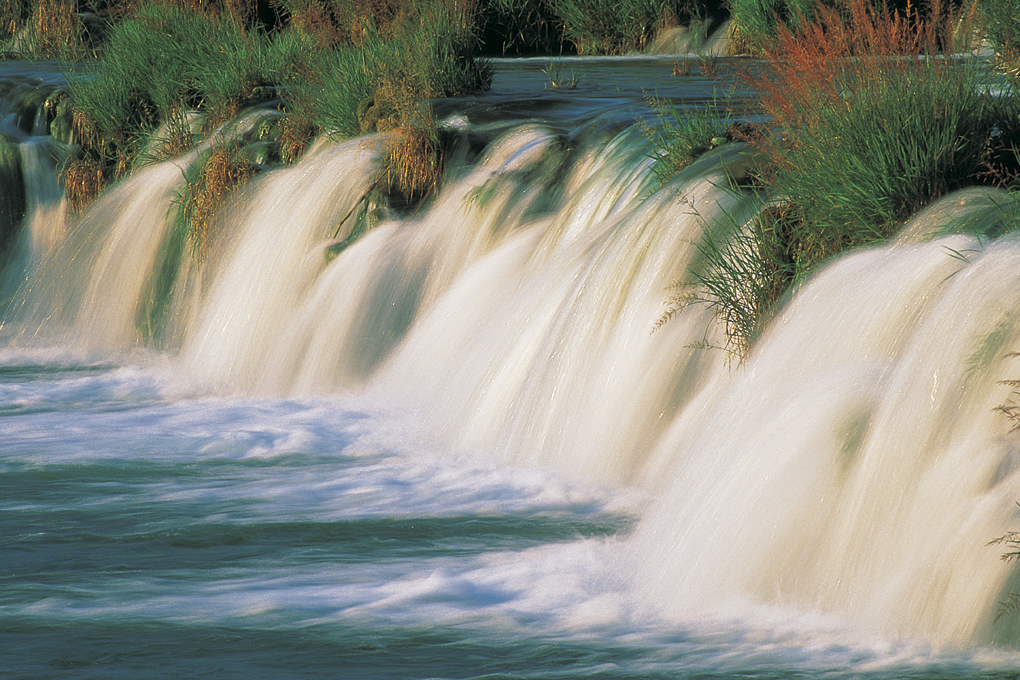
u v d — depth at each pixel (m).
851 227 17.34
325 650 11.86
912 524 12.50
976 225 15.74
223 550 15.22
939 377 13.12
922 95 18.20
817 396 14.21
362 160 28.75
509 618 12.70
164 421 22.78
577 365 19.50
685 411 17.64
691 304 18.14
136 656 11.82
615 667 11.28
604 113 29.09
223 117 35.25
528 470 18.81
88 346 31.52
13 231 37.03
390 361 25.30
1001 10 32.44
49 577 14.30
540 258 23.31
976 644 11.45
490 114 30.59
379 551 15.07
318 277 27.38
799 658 11.42
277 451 20.27
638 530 15.32
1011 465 11.91
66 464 19.56
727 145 21.64
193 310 30.36
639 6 59.69
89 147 38.50
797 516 13.45
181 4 42.50
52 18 55.19
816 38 19.80
